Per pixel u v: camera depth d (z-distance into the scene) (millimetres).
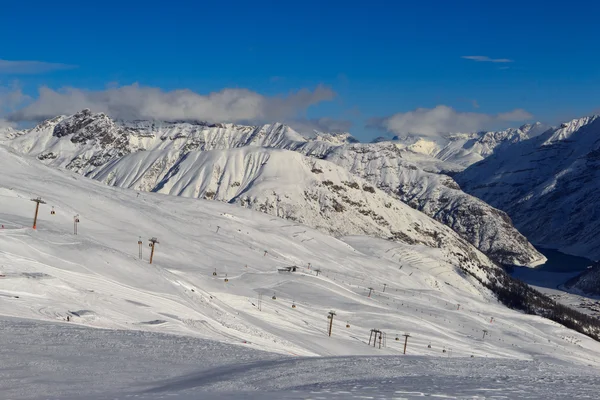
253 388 30875
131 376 34625
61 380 32750
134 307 82750
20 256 92125
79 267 101438
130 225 197625
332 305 176000
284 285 187500
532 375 38750
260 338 95500
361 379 34688
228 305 123750
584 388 32438
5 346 41375
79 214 184625
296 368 38375
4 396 28734
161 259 171625
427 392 29047
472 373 39344
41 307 67250
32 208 169750
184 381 33375
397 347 140500
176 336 53531
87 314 69000
